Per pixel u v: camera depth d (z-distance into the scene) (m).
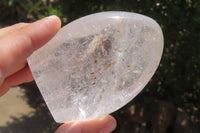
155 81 0.33
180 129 0.35
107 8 0.30
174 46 0.32
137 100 0.34
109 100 0.14
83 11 0.32
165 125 0.35
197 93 0.35
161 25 0.29
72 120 0.15
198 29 0.31
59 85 0.14
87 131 0.15
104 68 0.14
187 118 0.36
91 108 0.14
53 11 0.35
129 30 0.14
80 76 0.14
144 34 0.14
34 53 0.14
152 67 0.15
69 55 0.14
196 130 0.35
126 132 0.34
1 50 0.13
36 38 0.13
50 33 0.14
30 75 0.18
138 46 0.14
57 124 0.26
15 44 0.13
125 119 0.35
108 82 0.14
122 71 0.14
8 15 0.51
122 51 0.14
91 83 0.14
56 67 0.14
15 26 0.17
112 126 0.16
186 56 0.32
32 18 0.46
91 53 0.14
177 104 0.35
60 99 0.14
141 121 0.35
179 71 0.33
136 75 0.14
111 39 0.14
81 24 0.14
